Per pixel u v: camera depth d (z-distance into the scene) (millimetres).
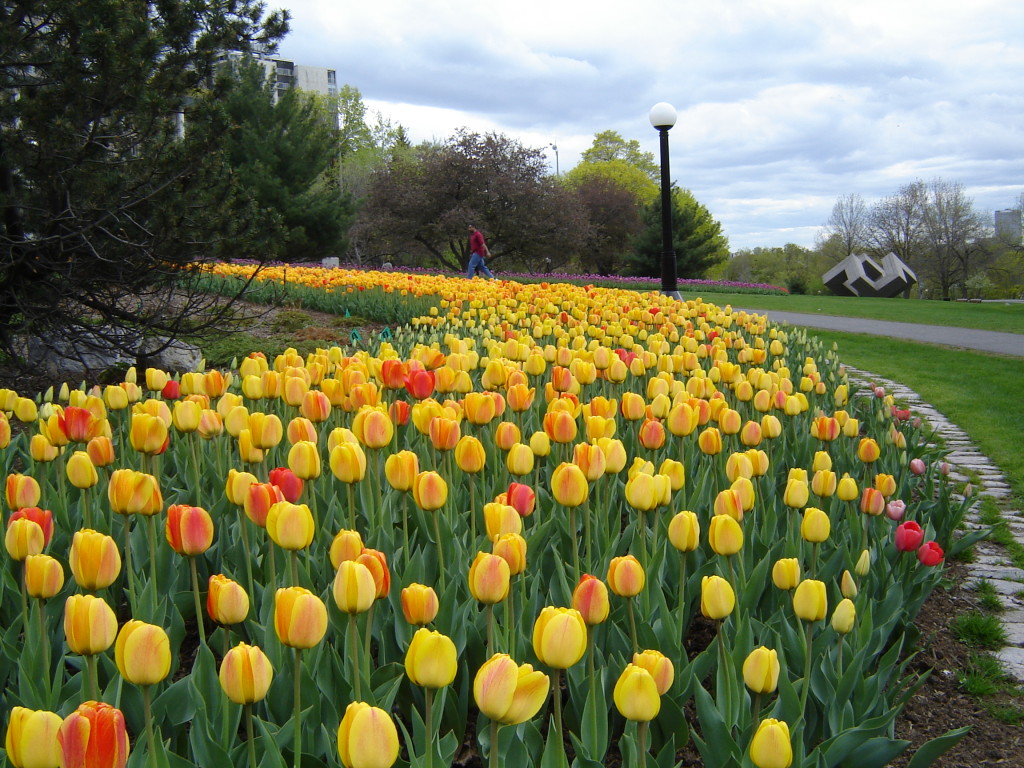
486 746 2391
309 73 119000
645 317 9148
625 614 2959
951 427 8297
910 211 63625
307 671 2465
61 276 7887
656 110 15773
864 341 16344
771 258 88562
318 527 3516
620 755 2740
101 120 7539
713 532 2682
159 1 7926
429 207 42281
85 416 3654
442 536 3342
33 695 2404
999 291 59906
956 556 4926
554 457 4398
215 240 8398
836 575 3508
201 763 2164
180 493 3920
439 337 8773
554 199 43688
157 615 2807
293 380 4250
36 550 2502
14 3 7074
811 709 2740
